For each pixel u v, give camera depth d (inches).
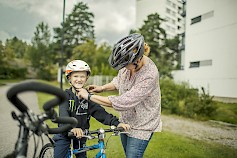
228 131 253.9
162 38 688.4
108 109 339.0
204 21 484.7
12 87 40.1
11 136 203.3
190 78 524.4
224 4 434.0
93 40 1115.9
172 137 220.5
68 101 86.8
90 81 674.2
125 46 74.3
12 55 1382.9
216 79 449.4
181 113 343.3
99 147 79.5
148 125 83.9
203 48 489.7
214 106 333.7
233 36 417.7
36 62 1430.9
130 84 85.6
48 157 98.7
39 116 47.2
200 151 185.0
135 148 84.1
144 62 82.9
